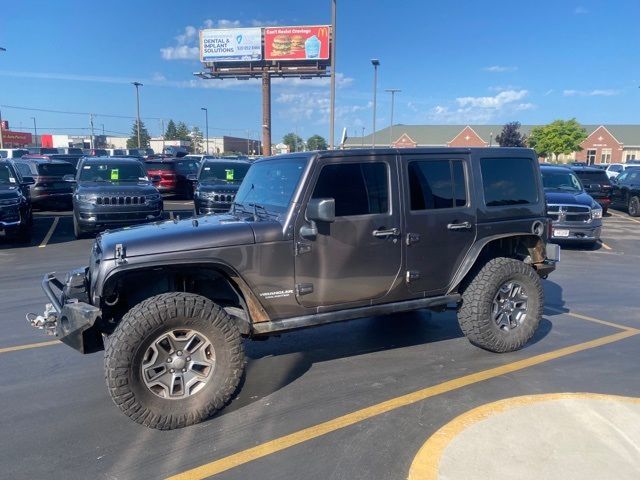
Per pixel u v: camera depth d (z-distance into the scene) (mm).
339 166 4383
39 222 15430
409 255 4719
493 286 5039
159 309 3643
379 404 4125
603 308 7051
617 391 4320
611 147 74500
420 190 4777
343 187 4395
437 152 4879
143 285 4250
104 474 3219
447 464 3158
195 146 108000
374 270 4555
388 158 4594
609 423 3637
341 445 3514
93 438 3645
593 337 5781
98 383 4586
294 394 4336
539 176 5551
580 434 3484
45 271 9094
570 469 3084
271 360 5117
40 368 4910
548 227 5602
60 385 4539
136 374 3617
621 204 21203
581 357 5145
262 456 3398
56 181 17609
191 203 21172
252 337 4297
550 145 63219
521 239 5602
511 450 3297
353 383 4551
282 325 4215
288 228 4164
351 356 5211
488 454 3258
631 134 76375
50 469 3270
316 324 4355
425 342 5629
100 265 3738
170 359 3775
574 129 63000
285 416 3949
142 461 3359
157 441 3605
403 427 3746
